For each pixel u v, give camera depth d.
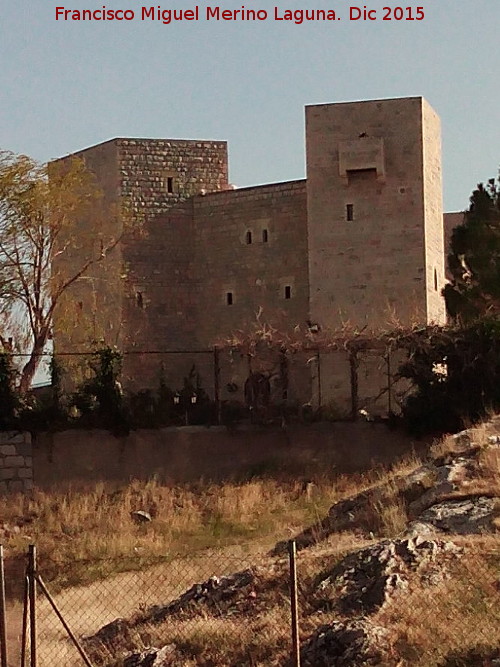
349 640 21.27
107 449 51.91
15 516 46.75
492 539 26.50
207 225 73.44
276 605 24.53
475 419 50.31
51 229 60.62
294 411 55.22
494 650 20.31
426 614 22.19
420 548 25.31
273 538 39.19
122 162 73.00
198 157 74.50
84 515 46.25
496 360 51.59
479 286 59.56
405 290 66.38
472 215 61.12
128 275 72.00
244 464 51.91
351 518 34.06
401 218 66.69
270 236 71.25
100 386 52.66
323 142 67.62
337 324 66.75
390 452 51.44
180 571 32.22
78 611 29.50
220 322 72.62
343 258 67.12
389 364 55.38
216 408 54.12
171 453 52.09
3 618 21.86
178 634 23.66
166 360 71.06
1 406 51.22
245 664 21.78
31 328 59.69
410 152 66.81
